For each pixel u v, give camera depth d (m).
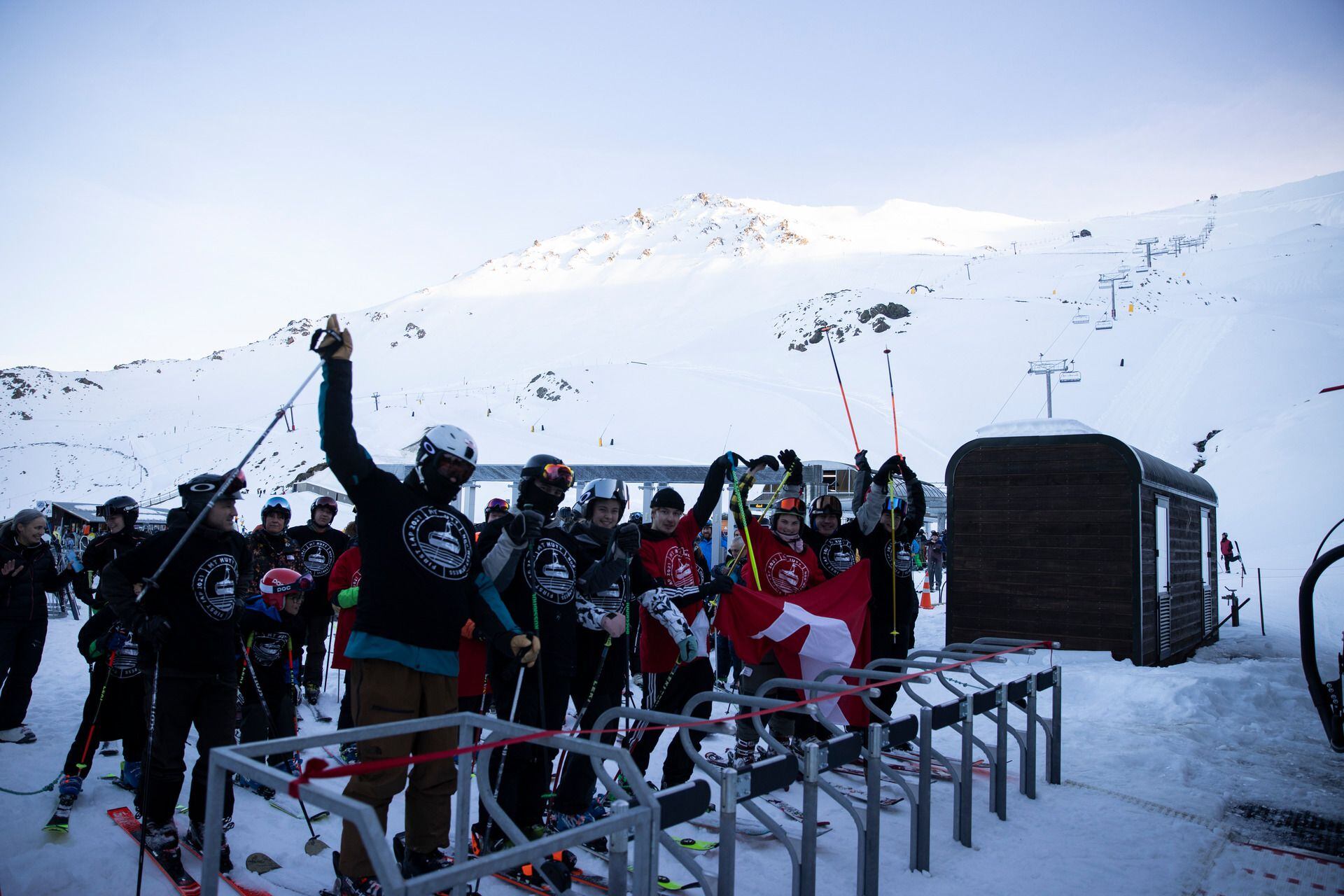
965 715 4.20
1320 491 33.03
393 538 3.21
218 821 2.18
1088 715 7.39
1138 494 9.70
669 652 4.63
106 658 4.53
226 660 3.81
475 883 3.51
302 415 91.25
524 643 3.36
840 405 73.00
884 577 6.09
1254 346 63.75
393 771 3.12
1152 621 9.97
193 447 83.56
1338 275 94.44
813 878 3.17
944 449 60.34
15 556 5.79
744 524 5.53
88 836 4.04
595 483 4.25
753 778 2.99
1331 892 3.68
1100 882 3.73
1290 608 17.39
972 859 3.99
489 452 64.62
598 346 151.25
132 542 5.13
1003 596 10.31
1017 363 74.12
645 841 2.31
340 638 5.21
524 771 3.78
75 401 136.00
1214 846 4.20
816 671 4.91
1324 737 6.61
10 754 5.48
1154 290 98.94
